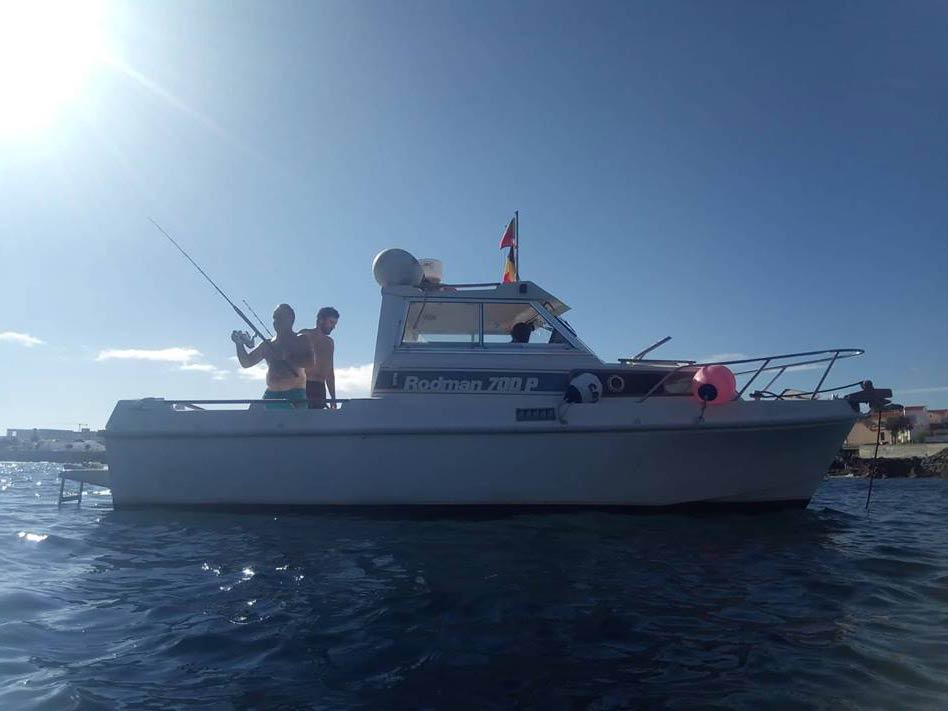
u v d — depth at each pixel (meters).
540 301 7.55
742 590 4.19
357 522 6.50
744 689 2.75
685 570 4.68
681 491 6.81
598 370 7.11
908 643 3.27
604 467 6.72
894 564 4.89
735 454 6.75
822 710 2.56
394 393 7.14
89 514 7.57
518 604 3.87
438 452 6.74
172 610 3.81
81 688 2.76
